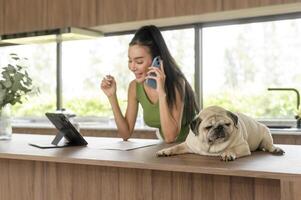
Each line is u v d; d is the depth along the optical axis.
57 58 3.85
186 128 1.77
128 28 3.33
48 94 3.92
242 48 3.16
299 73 2.98
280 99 3.05
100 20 3.15
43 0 3.37
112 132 3.11
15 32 3.51
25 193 1.96
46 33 3.11
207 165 1.14
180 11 2.88
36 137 2.19
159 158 1.28
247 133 1.36
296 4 2.60
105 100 3.70
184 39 3.33
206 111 1.31
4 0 3.56
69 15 3.26
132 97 1.91
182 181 1.52
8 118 2.12
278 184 1.32
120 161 1.25
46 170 1.89
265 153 1.37
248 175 1.05
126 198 1.67
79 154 1.42
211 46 3.25
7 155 1.51
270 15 2.97
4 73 2.12
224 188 1.43
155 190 1.59
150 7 2.97
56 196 1.87
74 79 3.82
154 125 1.86
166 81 1.69
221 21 3.15
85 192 1.78
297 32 2.96
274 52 3.05
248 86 3.15
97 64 3.72
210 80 3.27
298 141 2.56
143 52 1.74
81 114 3.79
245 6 2.68
